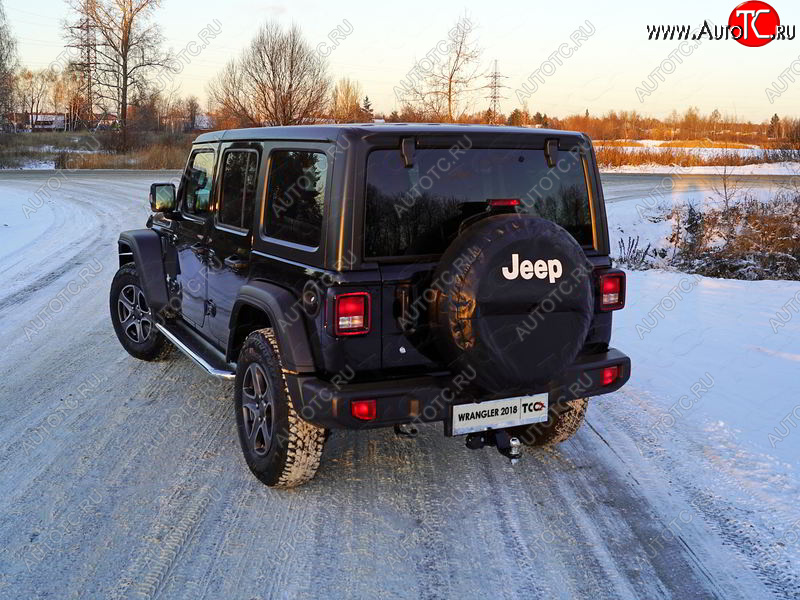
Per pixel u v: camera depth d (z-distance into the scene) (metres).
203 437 4.60
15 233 15.03
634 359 6.25
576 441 4.52
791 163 26.56
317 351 3.41
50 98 80.44
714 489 3.82
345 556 3.21
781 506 3.60
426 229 3.44
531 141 3.68
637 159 33.94
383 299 3.35
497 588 2.96
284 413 3.61
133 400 5.29
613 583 2.99
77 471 4.09
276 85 29.55
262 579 3.02
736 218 13.19
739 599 2.87
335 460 4.25
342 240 3.26
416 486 3.91
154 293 5.68
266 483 3.85
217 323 4.70
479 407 3.50
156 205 5.28
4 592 2.91
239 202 4.34
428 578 3.04
